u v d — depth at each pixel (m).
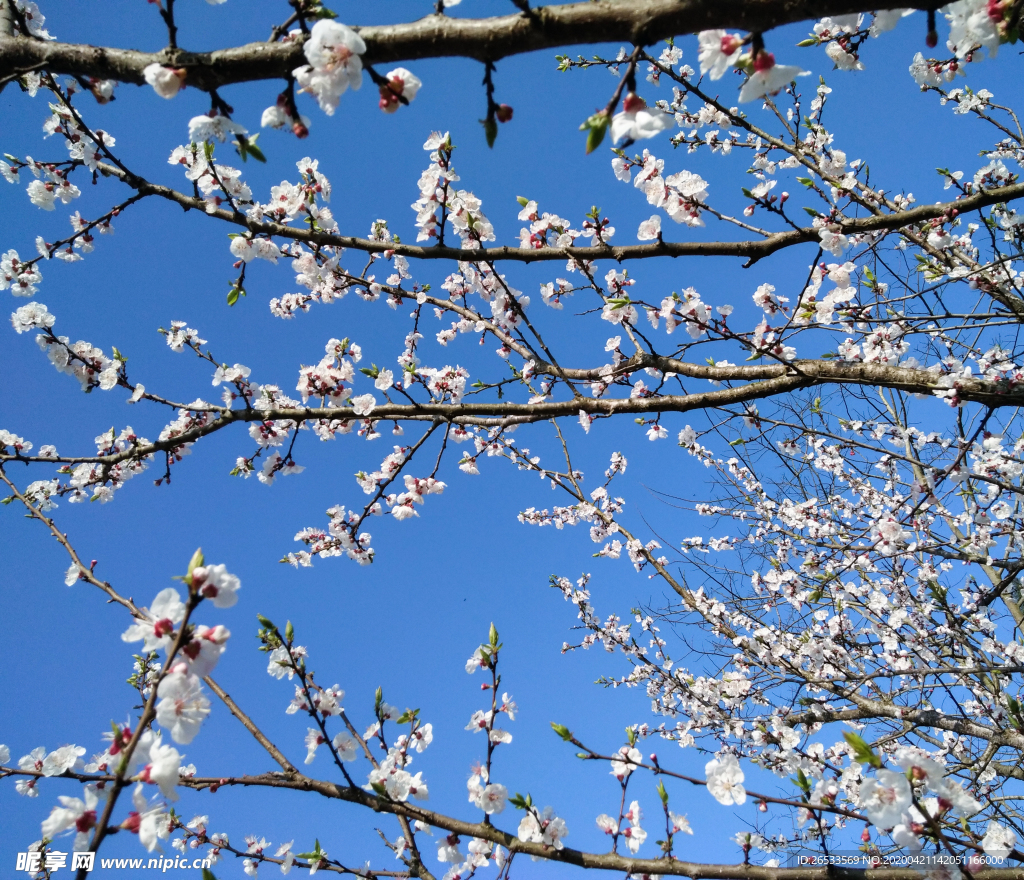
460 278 5.21
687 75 4.89
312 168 3.56
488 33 1.80
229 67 2.00
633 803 2.65
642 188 3.48
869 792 1.92
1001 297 4.58
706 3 1.61
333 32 1.86
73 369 3.88
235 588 1.74
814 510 6.27
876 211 4.43
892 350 4.11
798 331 3.47
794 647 6.34
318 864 2.45
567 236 3.72
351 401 4.11
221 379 4.03
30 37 2.31
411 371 4.05
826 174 4.55
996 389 3.26
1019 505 5.37
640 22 1.68
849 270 3.55
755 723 4.56
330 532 4.30
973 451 4.48
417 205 3.34
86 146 3.33
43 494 4.14
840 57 3.51
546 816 2.38
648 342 3.84
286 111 2.07
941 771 1.89
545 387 5.22
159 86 2.03
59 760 1.99
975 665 6.11
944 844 2.02
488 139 1.98
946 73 3.81
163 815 1.71
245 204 3.69
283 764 2.45
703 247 3.44
